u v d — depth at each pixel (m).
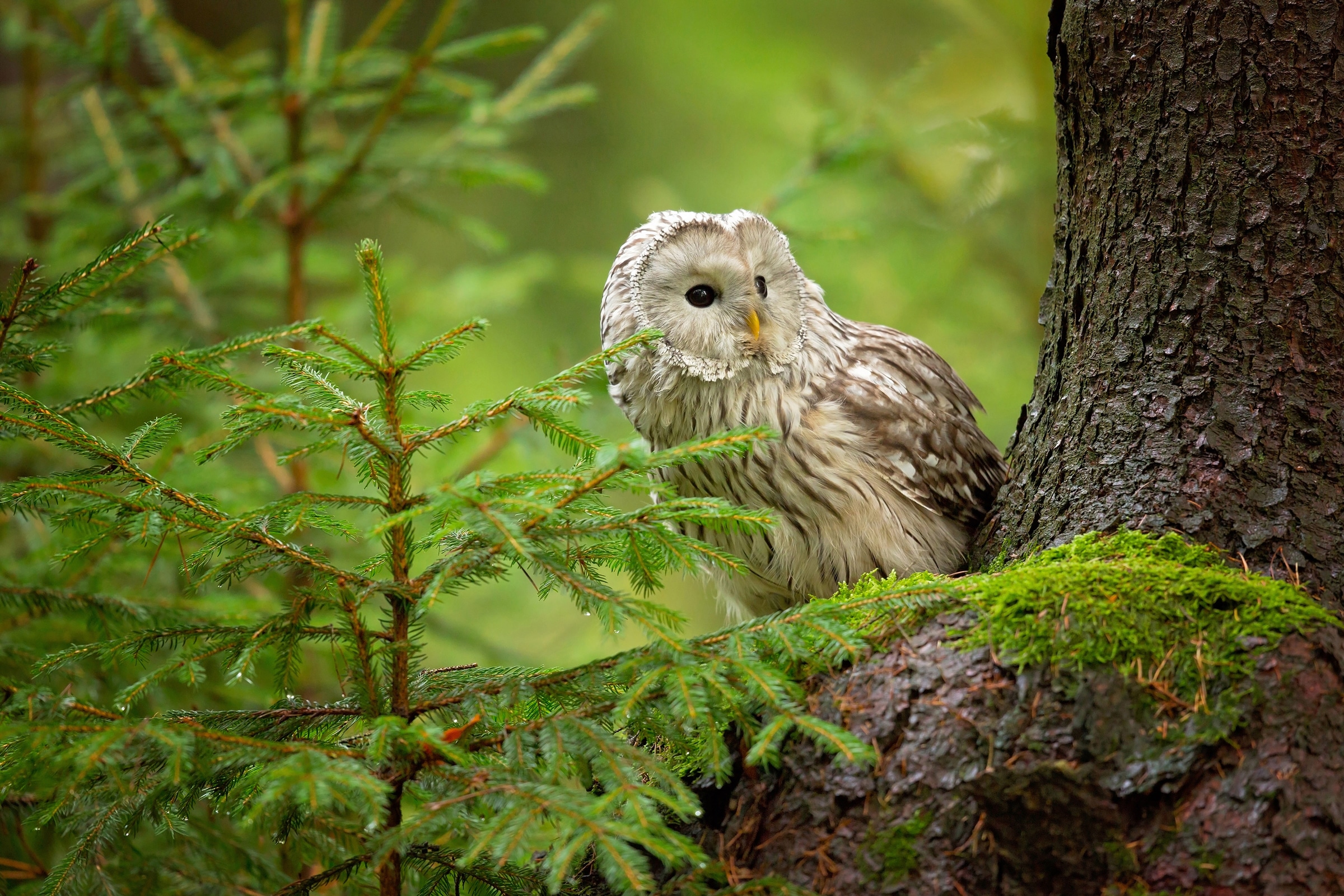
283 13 19.84
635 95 19.59
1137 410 6.32
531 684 5.26
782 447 8.02
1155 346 6.32
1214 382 6.16
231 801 5.27
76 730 4.62
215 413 10.55
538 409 5.19
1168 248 6.29
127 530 5.10
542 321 17.92
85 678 8.03
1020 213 13.48
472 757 5.08
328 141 12.08
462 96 10.83
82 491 5.11
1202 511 6.03
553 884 4.09
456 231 11.64
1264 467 6.00
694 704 4.73
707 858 4.29
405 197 11.05
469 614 12.21
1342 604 5.75
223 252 12.30
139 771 4.98
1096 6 6.36
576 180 19.52
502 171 10.78
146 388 6.05
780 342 8.11
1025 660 5.24
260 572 5.18
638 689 4.84
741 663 4.95
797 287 8.47
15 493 5.12
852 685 5.51
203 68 11.23
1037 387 7.15
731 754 5.55
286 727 5.35
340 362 4.98
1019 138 12.95
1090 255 6.62
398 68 10.76
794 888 4.79
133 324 10.51
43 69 13.63
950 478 8.21
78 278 6.04
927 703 5.30
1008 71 14.16
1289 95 6.04
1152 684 5.13
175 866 6.78
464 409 5.39
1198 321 6.21
